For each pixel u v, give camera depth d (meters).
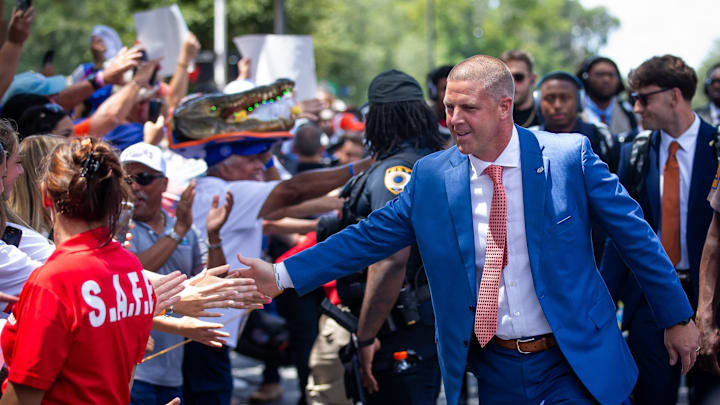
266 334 9.23
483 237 4.89
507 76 4.69
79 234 3.85
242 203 6.91
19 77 7.80
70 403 3.74
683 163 6.68
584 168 4.83
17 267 4.50
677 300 4.81
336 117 14.81
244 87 7.72
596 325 4.85
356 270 5.23
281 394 10.42
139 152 6.37
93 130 7.39
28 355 3.63
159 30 9.76
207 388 7.34
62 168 3.83
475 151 4.71
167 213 6.94
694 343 4.89
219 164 7.69
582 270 4.85
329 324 7.65
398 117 6.18
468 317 4.90
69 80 9.87
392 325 6.10
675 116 6.64
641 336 6.73
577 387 4.85
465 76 4.65
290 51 10.12
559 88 8.05
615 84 10.29
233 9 36.84
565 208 4.79
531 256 4.77
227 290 5.07
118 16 35.38
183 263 6.64
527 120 9.18
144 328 4.10
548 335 4.86
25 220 5.26
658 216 6.79
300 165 11.32
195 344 7.29
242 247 7.00
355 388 6.36
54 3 34.69
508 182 4.84
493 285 4.84
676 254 6.68
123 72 7.96
